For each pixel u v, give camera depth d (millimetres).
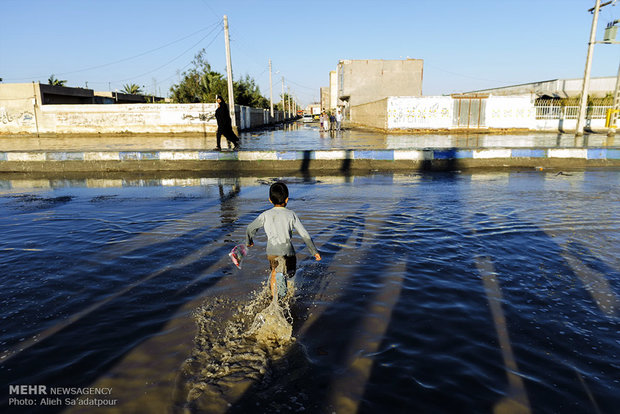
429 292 4238
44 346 3305
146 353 3188
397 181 11602
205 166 13852
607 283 4469
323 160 13930
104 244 5902
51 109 32156
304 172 13555
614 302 4027
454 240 5941
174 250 5605
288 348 3242
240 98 47594
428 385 2801
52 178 12766
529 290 4293
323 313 3803
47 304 4031
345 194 9625
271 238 3867
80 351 3227
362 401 2650
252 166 13844
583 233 6277
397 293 4219
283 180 12000
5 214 7855
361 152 13961
